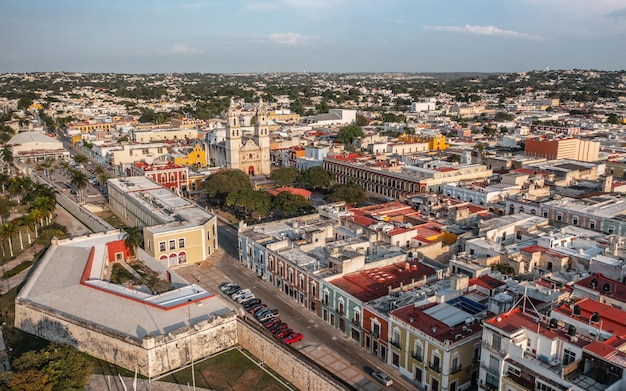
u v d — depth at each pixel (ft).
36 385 239.91
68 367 257.96
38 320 331.77
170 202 561.43
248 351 317.63
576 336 223.51
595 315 233.96
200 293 353.10
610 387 199.41
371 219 456.04
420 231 430.20
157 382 283.79
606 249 344.08
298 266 376.89
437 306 298.97
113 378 287.28
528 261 360.48
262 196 596.29
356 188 619.67
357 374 291.17
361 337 321.11
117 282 408.87
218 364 303.48
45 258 421.18
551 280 324.80
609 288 285.43
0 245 506.07
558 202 486.79
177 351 298.35
